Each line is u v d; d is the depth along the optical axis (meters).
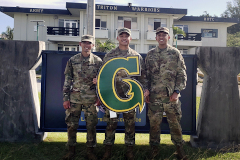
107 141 2.87
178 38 20.61
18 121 3.29
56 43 20.02
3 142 3.27
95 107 2.88
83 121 3.41
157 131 2.93
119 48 2.93
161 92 2.87
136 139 3.75
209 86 3.28
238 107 3.29
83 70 2.84
